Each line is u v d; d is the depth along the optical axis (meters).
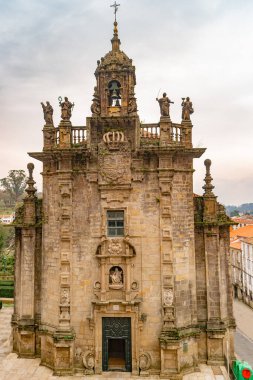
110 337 30.61
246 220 130.75
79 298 30.89
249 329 56.53
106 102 32.28
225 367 31.22
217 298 32.41
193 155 31.91
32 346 33.22
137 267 30.62
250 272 74.69
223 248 33.97
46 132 33.12
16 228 35.31
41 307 32.72
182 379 29.00
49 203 32.91
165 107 31.41
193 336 30.86
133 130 31.38
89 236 31.12
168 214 30.56
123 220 31.17
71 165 31.55
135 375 29.67
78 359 30.52
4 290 69.00
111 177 31.00
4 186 169.12
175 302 30.36
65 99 32.09
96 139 31.83
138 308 30.20
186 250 31.36
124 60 32.62
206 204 33.34
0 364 31.89
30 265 33.84
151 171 31.11
